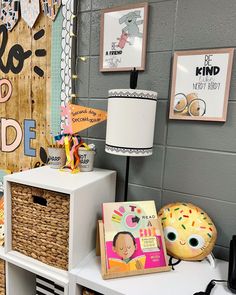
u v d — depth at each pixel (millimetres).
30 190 959
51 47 1251
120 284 815
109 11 1104
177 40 1013
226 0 921
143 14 1041
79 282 856
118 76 1134
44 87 1303
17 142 1438
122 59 1106
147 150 951
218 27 944
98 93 1189
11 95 1416
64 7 1187
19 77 1372
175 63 1013
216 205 1022
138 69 1078
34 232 977
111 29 1110
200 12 964
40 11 1249
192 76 993
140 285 813
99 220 958
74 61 1210
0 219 1202
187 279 853
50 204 918
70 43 1196
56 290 1091
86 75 1205
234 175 979
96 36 1157
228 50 926
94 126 1216
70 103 1163
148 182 1139
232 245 860
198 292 775
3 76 1425
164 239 948
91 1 1146
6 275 1073
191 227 936
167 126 1073
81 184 909
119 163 1185
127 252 875
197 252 930
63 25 1203
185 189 1072
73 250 879
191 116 1009
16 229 1025
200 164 1032
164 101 1064
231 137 968
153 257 886
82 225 915
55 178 978
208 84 970
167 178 1100
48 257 957
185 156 1056
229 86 943
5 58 1397
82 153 1085
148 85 1084
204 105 984
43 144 1348
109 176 1084
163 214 991
